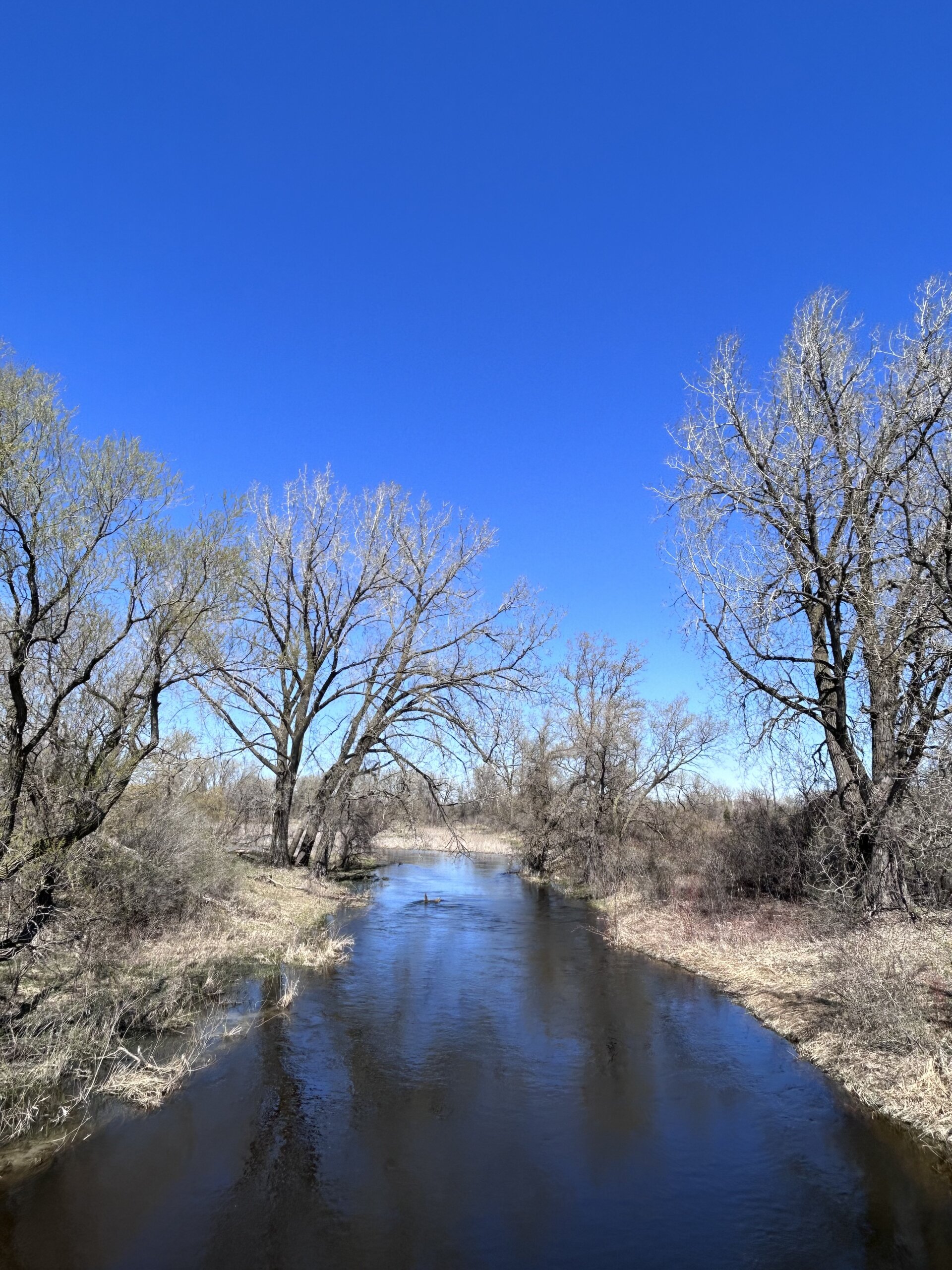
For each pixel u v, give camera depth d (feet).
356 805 102.22
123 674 36.60
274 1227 20.93
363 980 47.88
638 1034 38.42
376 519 90.17
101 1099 27.63
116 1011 34.06
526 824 118.52
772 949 50.75
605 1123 28.17
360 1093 30.27
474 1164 24.91
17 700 27.20
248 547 63.36
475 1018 40.65
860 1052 31.89
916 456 46.57
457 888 101.30
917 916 47.47
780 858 71.46
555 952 58.54
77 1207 21.30
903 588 43.24
